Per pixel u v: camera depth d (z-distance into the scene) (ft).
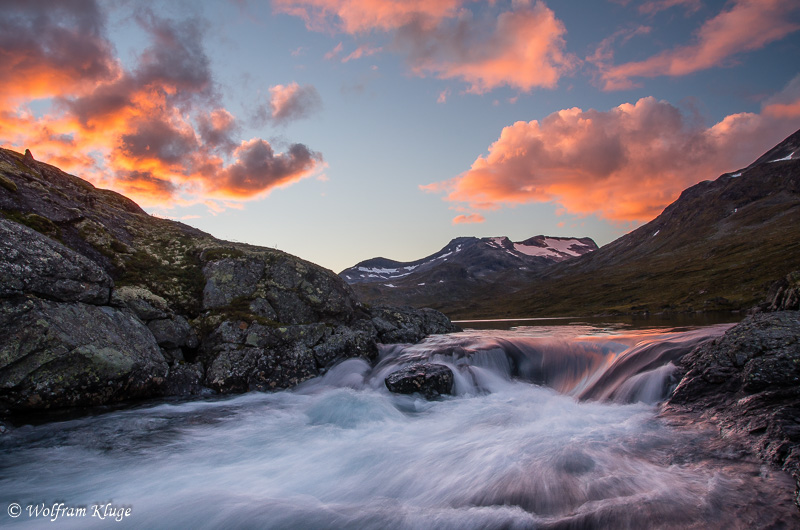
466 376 67.36
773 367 39.01
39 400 46.91
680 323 142.51
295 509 28.02
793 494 23.50
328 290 92.02
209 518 27.14
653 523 22.67
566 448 34.47
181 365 63.72
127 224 98.68
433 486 30.66
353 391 62.49
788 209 536.42
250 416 51.49
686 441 33.45
